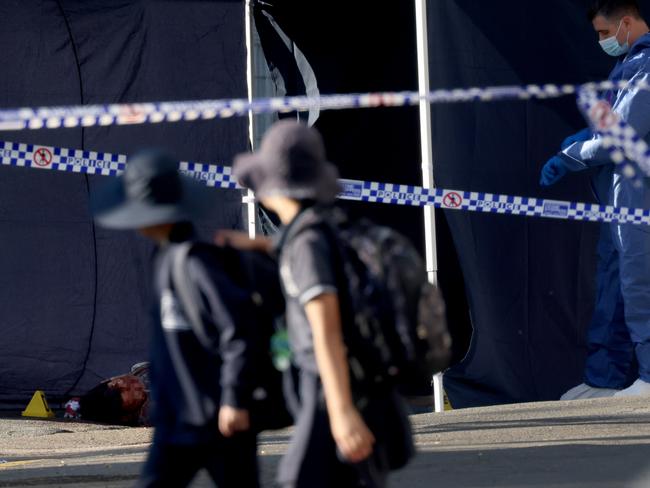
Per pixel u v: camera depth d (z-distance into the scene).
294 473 11.99
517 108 35.38
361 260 11.77
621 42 33.38
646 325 32.91
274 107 12.12
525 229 35.50
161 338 14.02
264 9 37.59
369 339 11.64
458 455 22.98
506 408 31.36
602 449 23.05
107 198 14.31
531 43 35.53
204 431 13.87
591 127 32.31
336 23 37.44
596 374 34.88
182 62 38.34
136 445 28.52
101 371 38.12
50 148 35.19
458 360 35.88
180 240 14.18
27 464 24.80
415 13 36.72
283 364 13.37
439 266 36.25
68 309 38.03
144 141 38.28
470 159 35.06
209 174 35.25
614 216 32.94
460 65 35.19
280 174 12.32
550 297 35.62
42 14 37.72
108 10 38.03
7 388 37.75
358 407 11.80
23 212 37.81
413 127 37.62
